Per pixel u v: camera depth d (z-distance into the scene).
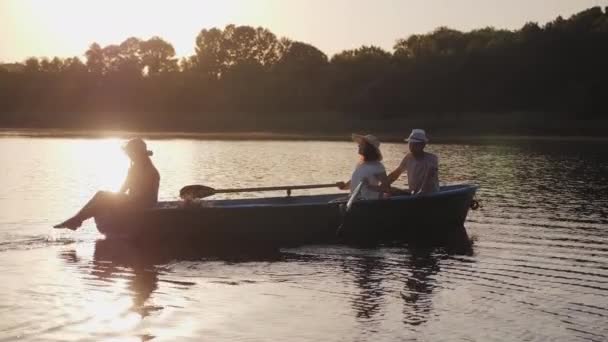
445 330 7.37
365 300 8.38
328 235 11.90
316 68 83.62
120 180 21.42
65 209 14.68
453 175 22.69
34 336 7.09
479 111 64.88
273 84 79.56
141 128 73.56
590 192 17.78
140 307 8.04
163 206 12.27
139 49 100.19
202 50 102.69
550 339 7.12
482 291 8.75
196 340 7.05
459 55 69.00
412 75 68.62
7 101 86.19
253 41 102.00
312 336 7.20
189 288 8.84
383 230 12.09
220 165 26.72
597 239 11.77
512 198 16.62
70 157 31.75
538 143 45.19
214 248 11.19
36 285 8.84
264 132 66.12
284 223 11.70
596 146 41.62
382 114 68.88
